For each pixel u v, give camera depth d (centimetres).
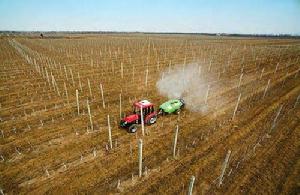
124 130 1850
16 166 1434
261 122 1964
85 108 2341
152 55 5812
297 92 2723
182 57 5506
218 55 5700
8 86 3034
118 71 3950
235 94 2716
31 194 1208
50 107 2366
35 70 3878
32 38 10719
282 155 1495
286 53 5891
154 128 1873
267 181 1264
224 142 1655
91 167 1408
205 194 1180
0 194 1191
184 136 1744
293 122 1947
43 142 1702
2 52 5850
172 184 1252
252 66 4316
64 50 6412
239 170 1354
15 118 2117
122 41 10150
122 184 1262
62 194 1204
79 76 3569
